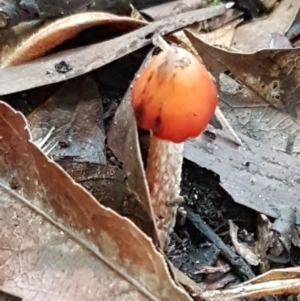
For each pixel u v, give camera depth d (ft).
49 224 0.28
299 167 0.35
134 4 0.44
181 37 0.41
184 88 0.26
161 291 0.26
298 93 0.37
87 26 0.36
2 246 0.28
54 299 0.27
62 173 0.26
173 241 0.33
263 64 0.36
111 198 0.29
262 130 0.37
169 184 0.31
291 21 0.45
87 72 0.34
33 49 0.36
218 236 0.33
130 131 0.28
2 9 0.39
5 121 0.27
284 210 0.32
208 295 0.29
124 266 0.26
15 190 0.29
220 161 0.34
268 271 0.30
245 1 0.47
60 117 0.34
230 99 0.38
